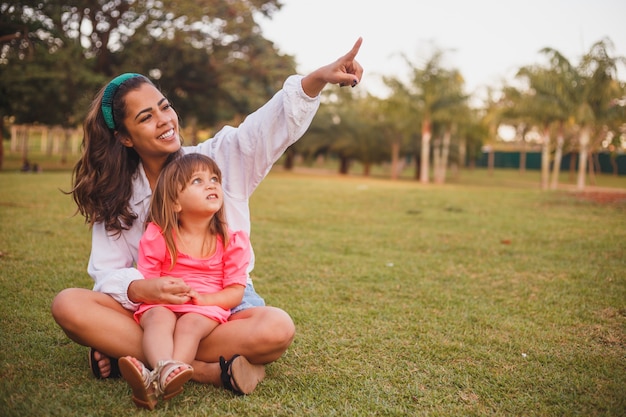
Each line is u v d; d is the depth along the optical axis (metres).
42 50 18.69
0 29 17.39
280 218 7.92
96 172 2.43
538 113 20.62
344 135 31.97
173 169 2.31
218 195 2.33
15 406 2.03
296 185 15.20
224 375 2.15
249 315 2.28
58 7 19.06
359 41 2.29
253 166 2.54
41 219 6.64
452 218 8.29
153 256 2.31
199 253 2.36
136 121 2.36
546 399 2.26
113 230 2.46
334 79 2.32
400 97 25.33
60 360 2.51
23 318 3.06
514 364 2.65
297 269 4.62
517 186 27.45
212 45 24.73
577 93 19.55
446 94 25.45
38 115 21.92
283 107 2.42
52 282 3.81
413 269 4.75
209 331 2.23
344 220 7.92
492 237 6.54
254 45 25.59
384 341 2.92
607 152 42.88
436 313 3.48
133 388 2.00
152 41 23.11
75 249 4.96
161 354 2.04
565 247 5.91
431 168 42.78
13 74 18.23
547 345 2.93
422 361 2.65
